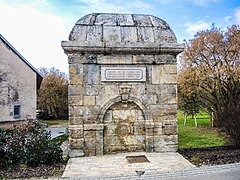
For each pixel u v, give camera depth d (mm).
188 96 18984
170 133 8586
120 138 8477
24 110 20922
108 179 5961
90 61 8289
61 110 30594
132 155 8156
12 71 19734
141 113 8586
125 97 8406
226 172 6324
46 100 30266
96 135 8273
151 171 6504
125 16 9234
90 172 6555
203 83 18062
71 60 8242
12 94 19688
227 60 16812
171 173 6297
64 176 6242
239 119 8859
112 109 8477
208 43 17312
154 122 8531
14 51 19875
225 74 16844
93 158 7949
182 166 6898
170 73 8617
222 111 10070
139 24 8938
